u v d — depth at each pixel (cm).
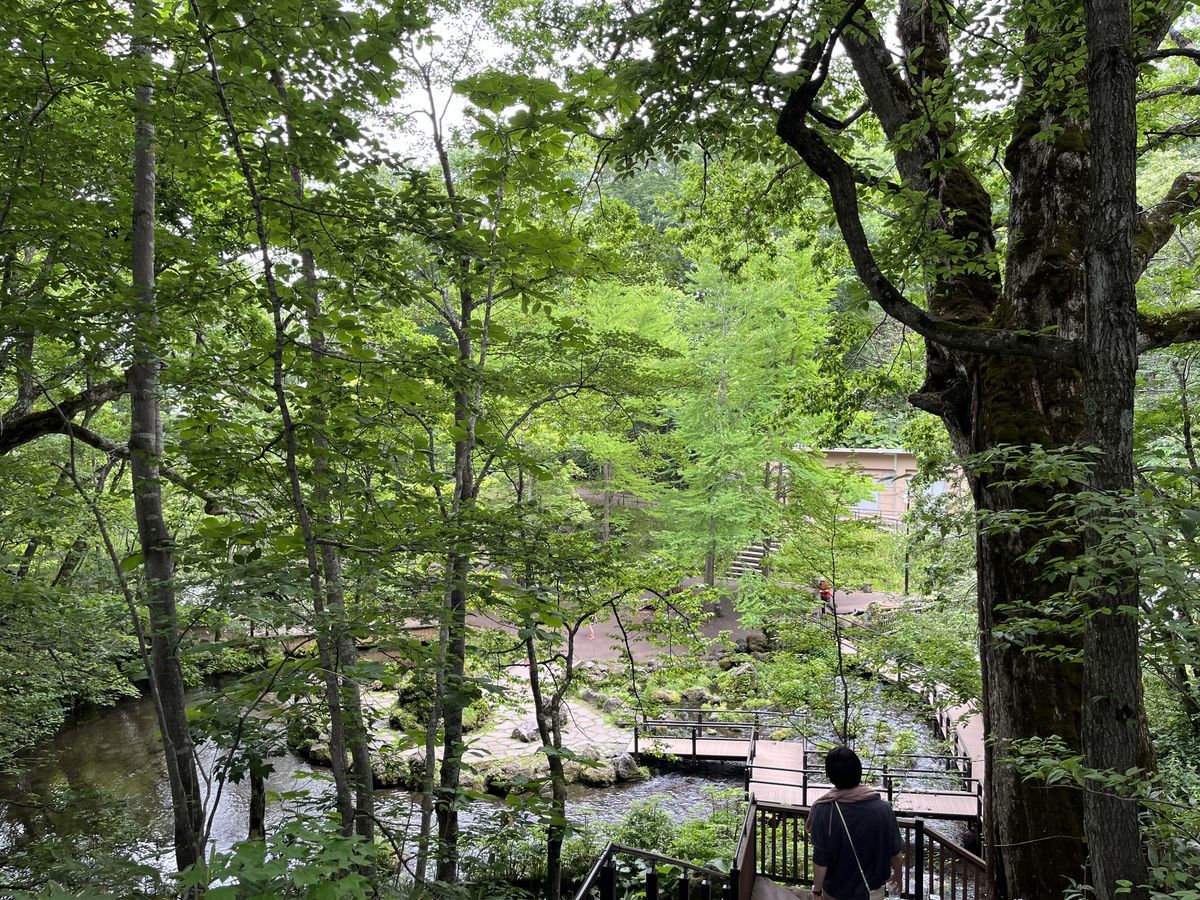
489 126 565
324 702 469
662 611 861
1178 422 777
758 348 1988
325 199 446
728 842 930
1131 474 286
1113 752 281
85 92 643
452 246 473
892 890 717
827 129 664
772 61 427
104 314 488
